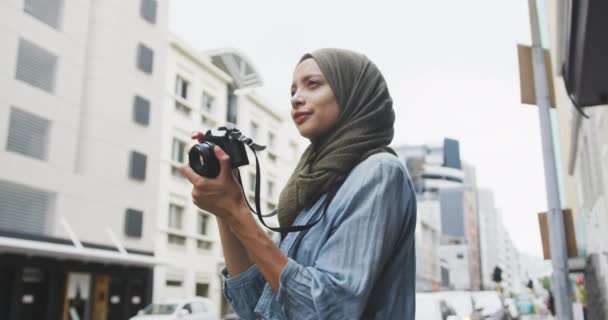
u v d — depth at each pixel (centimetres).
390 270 104
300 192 110
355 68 117
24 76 1745
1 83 1648
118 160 2067
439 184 13875
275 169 3344
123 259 1883
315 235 103
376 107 115
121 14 2170
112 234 1970
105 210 1977
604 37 377
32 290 1684
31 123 1747
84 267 1862
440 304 762
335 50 119
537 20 711
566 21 409
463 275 8712
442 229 10719
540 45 707
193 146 92
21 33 1733
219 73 2819
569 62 452
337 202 101
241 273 112
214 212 93
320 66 117
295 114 118
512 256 17888
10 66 1683
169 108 2422
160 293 2247
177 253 2375
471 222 11475
